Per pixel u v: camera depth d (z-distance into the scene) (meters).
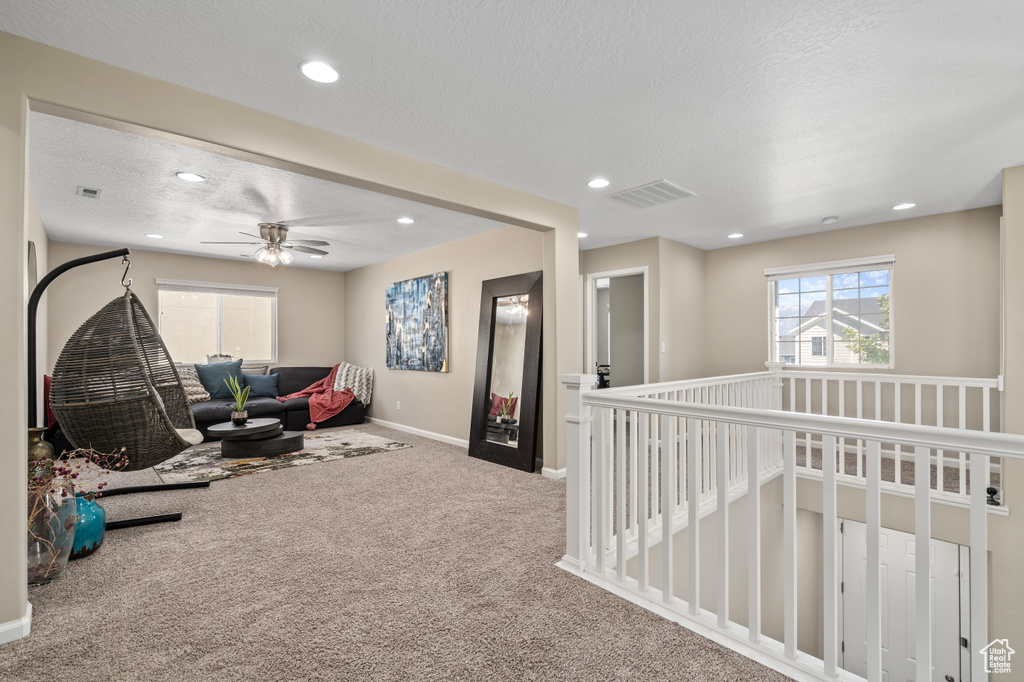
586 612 2.01
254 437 4.76
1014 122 2.56
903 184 3.56
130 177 3.43
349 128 2.64
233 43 1.92
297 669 1.65
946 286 4.34
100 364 2.67
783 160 3.09
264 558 2.51
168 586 2.22
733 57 1.99
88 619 1.95
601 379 8.17
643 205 4.09
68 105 1.95
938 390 3.62
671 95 2.29
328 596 2.13
